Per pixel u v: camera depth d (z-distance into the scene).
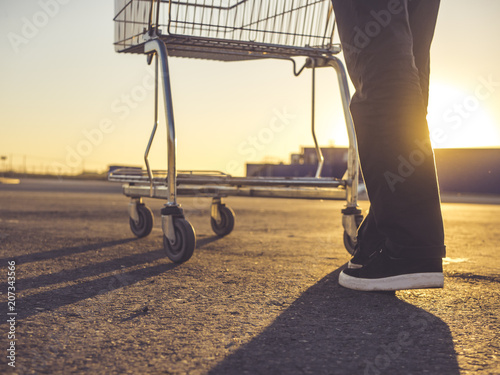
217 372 1.28
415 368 1.32
